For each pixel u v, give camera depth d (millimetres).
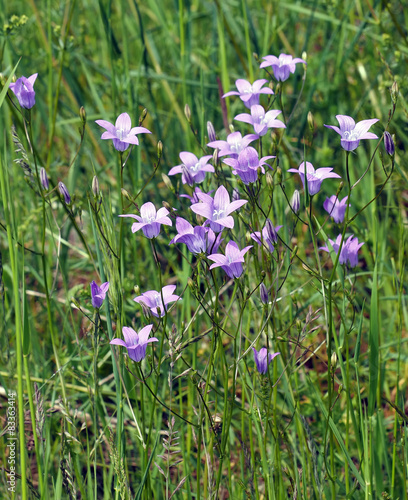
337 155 6578
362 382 4836
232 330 5062
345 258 3312
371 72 7090
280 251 4039
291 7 6469
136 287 2953
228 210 2760
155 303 2928
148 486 3346
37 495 3486
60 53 6086
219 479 3123
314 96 7043
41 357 4812
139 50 7586
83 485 3799
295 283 4906
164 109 7297
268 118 3361
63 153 7070
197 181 3332
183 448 3742
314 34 7875
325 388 5012
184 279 4387
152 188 6227
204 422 3865
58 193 4137
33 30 7168
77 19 7324
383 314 5438
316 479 3352
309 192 3074
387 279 5348
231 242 2789
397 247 5719
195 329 4117
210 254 2891
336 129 2842
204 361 4902
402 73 6656
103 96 7211
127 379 4078
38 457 3355
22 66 5801
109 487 3695
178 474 3980
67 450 3424
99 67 7074
